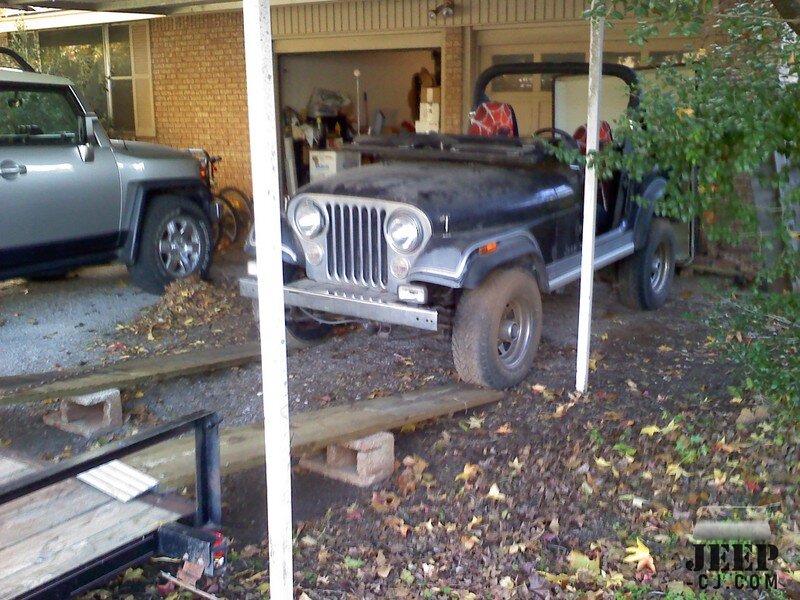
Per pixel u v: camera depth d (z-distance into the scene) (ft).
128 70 41.63
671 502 13.58
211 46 38.58
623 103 23.66
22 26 39.29
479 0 31.73
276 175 9.21
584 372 18.11
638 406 17.47
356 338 22.17
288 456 9.74
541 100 31.83
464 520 13.29
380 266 17.53
